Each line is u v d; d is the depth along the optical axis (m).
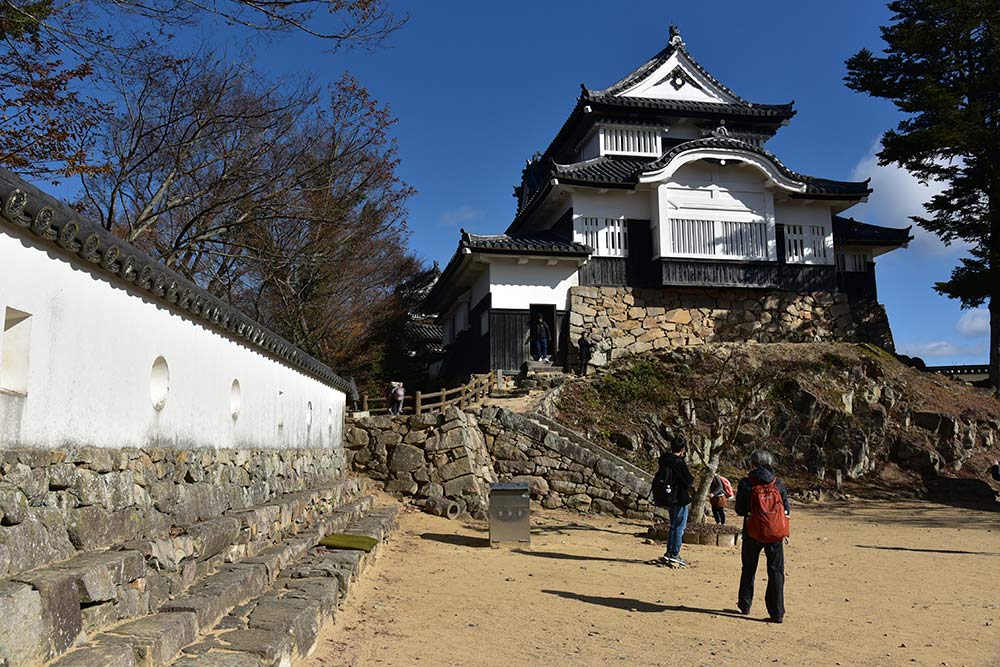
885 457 21.53
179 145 14.50
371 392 27.77
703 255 25.97
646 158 29.00
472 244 24.48
